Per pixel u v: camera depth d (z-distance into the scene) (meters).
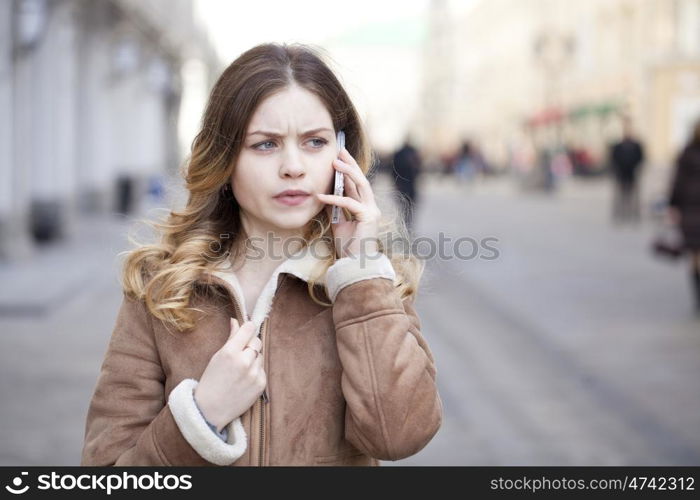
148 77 54.88
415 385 3.64
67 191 32.78
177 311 3.74
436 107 170.62
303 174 3.72
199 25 86.12
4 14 24.73
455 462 9.66
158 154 64.81
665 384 13.07
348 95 3.93
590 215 48.84
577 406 12.03
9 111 25.25
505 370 14.19
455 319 18.98
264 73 3.70
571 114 87.38
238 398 3.57
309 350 3.79
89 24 39.47
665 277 24.83
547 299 21.17
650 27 65.31
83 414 11.62
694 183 17.92
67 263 25.55
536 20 105.69
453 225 41.88
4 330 16.83
